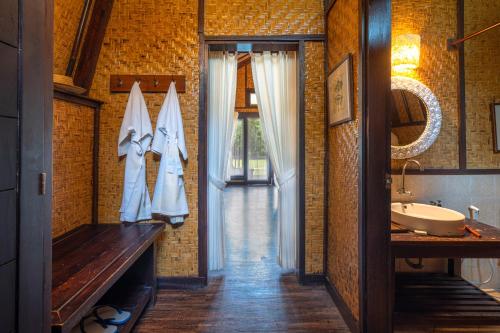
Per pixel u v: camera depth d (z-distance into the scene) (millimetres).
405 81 2482
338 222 2355
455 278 2469
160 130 2553
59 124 2125
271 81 2898
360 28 1835
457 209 2514
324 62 2662
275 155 2957
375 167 1810
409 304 2059
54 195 2104
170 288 2656
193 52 2627
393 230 1974
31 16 887
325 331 2033
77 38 2250
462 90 2498
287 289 2631
